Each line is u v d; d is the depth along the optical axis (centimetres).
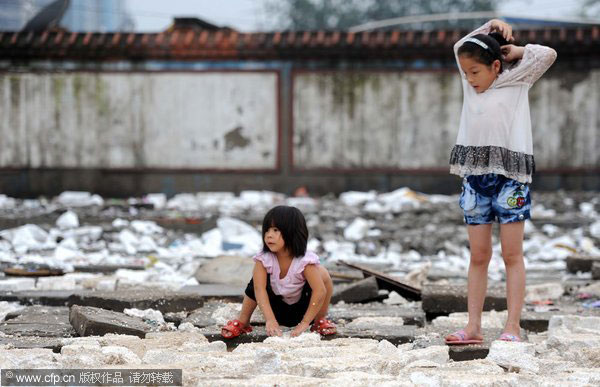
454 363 657
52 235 1945
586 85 2853
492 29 811
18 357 648
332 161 2919
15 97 2928
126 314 902
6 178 2939
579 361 696
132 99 2928
